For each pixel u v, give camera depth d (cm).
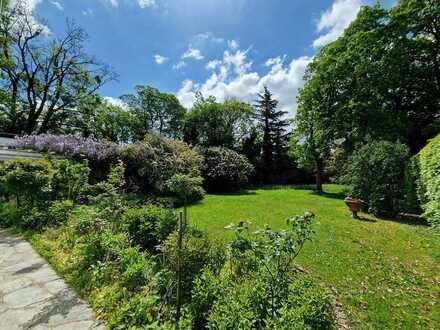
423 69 1141
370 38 1149
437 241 495
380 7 1164
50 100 1634
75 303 253
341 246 461
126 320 218
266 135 2458
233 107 2580
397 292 309
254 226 592
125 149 948
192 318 205
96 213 397
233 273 254
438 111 1183
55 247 388
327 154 1465
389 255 424
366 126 1220
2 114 1510
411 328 244
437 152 548
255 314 190
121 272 285
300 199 1067
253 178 2320
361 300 290
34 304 250
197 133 2605
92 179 871
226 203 909
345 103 1289
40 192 555
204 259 266
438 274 357
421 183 649
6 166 600
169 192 928
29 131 1552
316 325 177
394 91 1201
